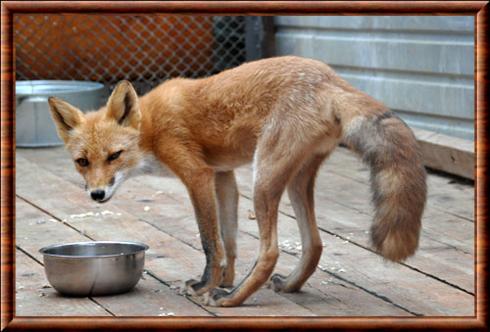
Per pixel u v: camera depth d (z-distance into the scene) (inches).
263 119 266.1
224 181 292.4
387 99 514.3
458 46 454.9
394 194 238.7
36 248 340.8
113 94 283.3
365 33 521.7
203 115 279.6
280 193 263.1
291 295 283.3
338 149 530.6
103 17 597.0
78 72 601.3
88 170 282.2
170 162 283.0
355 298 279.0
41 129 538.0
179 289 288.4
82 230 366.0
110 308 269.0
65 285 278.8
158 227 371.6
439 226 363.6
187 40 606.9
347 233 356.2
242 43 622.8
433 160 457.4
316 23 557.0
